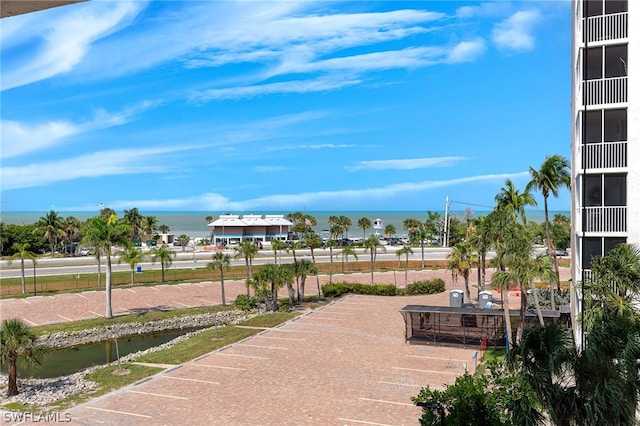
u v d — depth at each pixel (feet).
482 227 112.37
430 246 362.12
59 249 362.74
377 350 110.42
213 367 98.73
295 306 166.30
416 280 213.05
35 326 139.64
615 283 71.26
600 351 43.14
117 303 165.37
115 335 137.59
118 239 150.71
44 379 97.86
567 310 115.34
